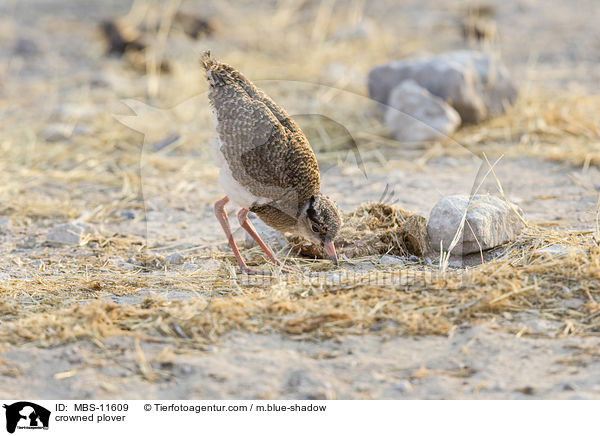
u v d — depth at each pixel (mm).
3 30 54188
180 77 42906
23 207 28172
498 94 36906
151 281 21156
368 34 50688
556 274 19594
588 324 17578
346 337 17344
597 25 53219
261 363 16406
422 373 15977
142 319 18250
